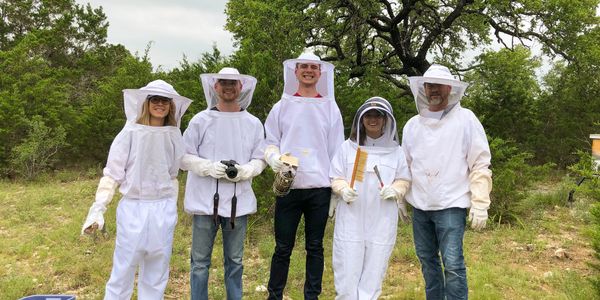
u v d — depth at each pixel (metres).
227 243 3.67
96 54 25.52
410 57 15.91
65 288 4.66
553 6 13.64
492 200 7.42
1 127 12.28
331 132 3.81
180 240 6.26
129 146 3.33
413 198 3.56
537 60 17.62
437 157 3.38
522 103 12.78
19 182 11.55
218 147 3.62
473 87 16.30
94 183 11.09
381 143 3.63
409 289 4.48
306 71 3.70
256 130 3.76
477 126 3.39
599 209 4.25
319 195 3.72
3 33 25.67
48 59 24.58
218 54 9.23
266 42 7.99
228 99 3.62
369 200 3.48
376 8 14.09
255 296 4.37
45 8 25.92
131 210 3.31
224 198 3.57
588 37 14.02
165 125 3.45
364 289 3.46
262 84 7.12
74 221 7.29
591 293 4.31
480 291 4.38
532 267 5.33
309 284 3.78
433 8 15.08
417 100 3.47
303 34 12.45
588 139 12.77
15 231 6.81
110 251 5.71
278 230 3.78
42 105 13.66
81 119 13.76
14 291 4.41
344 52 15.55
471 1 14.86
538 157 13.07
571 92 14.38
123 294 3.30
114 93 13.89
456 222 3.36
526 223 7.19
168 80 11.66
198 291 3.59
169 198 3.48
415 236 3.66
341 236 3.49
